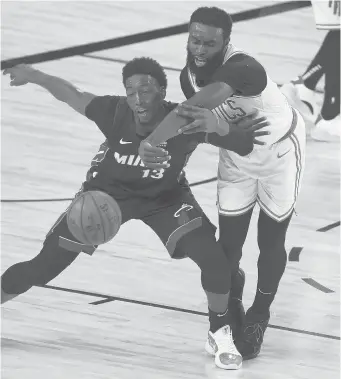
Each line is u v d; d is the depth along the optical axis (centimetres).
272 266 1188
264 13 2375
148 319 1302
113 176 1142
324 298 1382
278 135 1131
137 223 1622
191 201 1168
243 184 1175
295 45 2231
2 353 1190
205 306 1346
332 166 1839
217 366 1175
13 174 1766
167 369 1166
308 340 1262
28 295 1357
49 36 2264
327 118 1958
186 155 1129
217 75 1062
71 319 1291
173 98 1978
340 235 1583
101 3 2428
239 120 1124
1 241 1512
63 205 1655
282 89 1955
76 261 1468
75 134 1923
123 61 2156
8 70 1173
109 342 1234
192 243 1136
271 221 1180
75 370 1153
